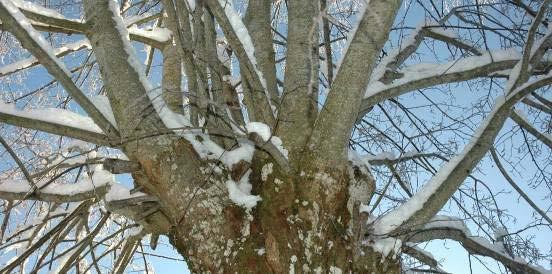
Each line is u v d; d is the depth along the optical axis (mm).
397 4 3146
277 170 3170
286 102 3506
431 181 3574
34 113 3334
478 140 3592
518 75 3666
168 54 4473
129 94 3377
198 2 3994
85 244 4191
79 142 4559
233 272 2883
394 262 3188
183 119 3547
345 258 2957
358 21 3215
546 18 4793
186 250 3152
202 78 3633
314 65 3652
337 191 3098
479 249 4121
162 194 3281
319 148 3139
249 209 3066
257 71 3543
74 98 3301
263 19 4406
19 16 3119
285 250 2893
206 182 3143
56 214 4680
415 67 3994
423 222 3453
